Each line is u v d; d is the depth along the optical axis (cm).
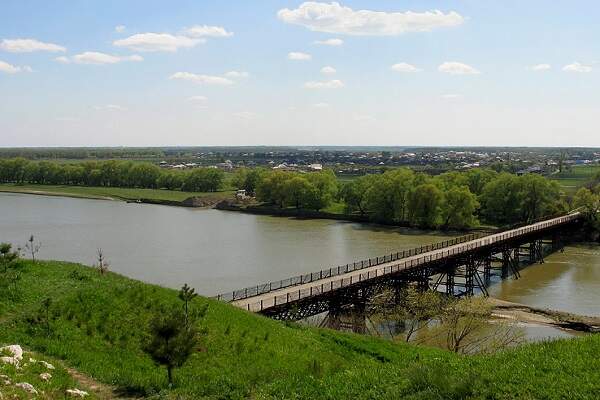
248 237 10250
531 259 8888
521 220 12556
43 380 1928
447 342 4162
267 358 2731
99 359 2364
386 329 4900
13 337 2378
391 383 2095
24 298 2766
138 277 6812
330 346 3172
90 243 9169
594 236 10788
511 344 4434
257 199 16225
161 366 2436
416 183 12812
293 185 14338
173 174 19900
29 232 10212
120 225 11575
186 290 2534
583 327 5241
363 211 13538
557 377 1998
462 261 6619
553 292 6738
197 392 2112
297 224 12450
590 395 1830
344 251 8806
